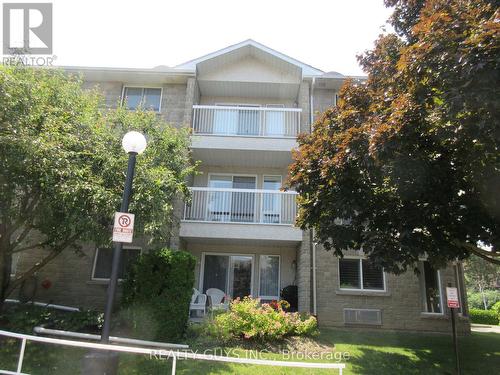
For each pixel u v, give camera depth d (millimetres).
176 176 11055
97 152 8828
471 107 5922
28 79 8617
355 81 11992
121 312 9445
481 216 8289
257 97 16844
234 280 14805
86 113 9656
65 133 8672
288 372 7723
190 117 14680
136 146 6117
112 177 8695
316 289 13016
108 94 15633
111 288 5543
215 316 10156
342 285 13172
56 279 13180
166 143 11133
